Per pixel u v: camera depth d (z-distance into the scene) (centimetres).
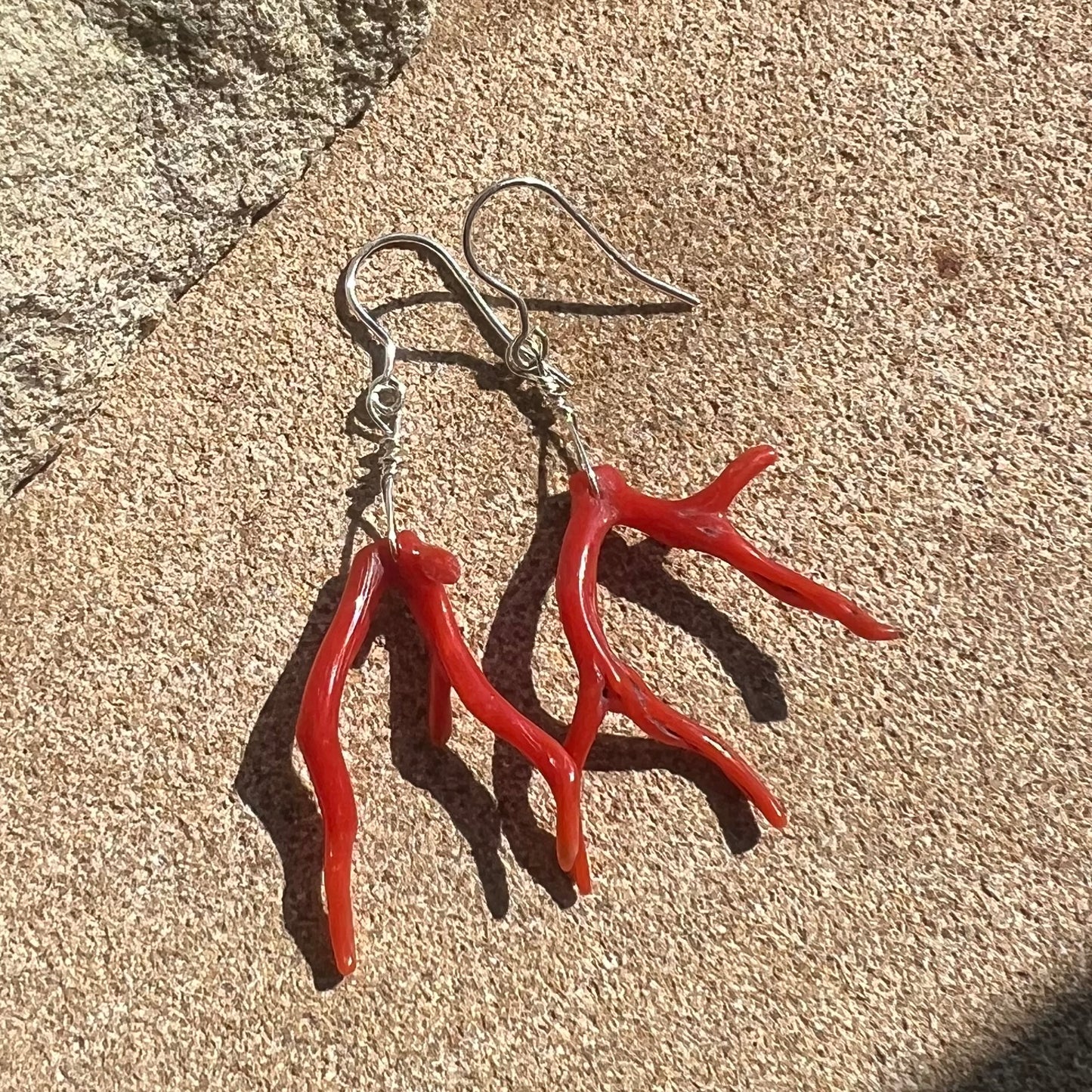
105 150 13
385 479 14
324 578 14
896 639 13
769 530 14
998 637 13
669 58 15
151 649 13
